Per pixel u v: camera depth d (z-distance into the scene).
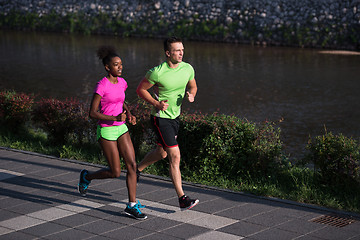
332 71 19.38
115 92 5.33
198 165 7.00
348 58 23.05
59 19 35.78
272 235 4.86
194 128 6.93
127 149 5.43
